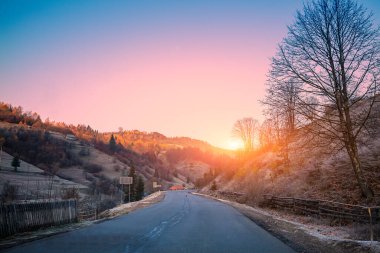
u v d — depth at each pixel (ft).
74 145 635.25
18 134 546.67
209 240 39.32
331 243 37.37
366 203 58.80
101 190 359.25
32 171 406.21
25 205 45.65
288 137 71.15
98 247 33.40
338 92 62.80
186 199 179.22
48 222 51.57
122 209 103.30
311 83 64.13
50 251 30.91
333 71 62.95
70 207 60.85
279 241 39.27
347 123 61.82
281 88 65.72
